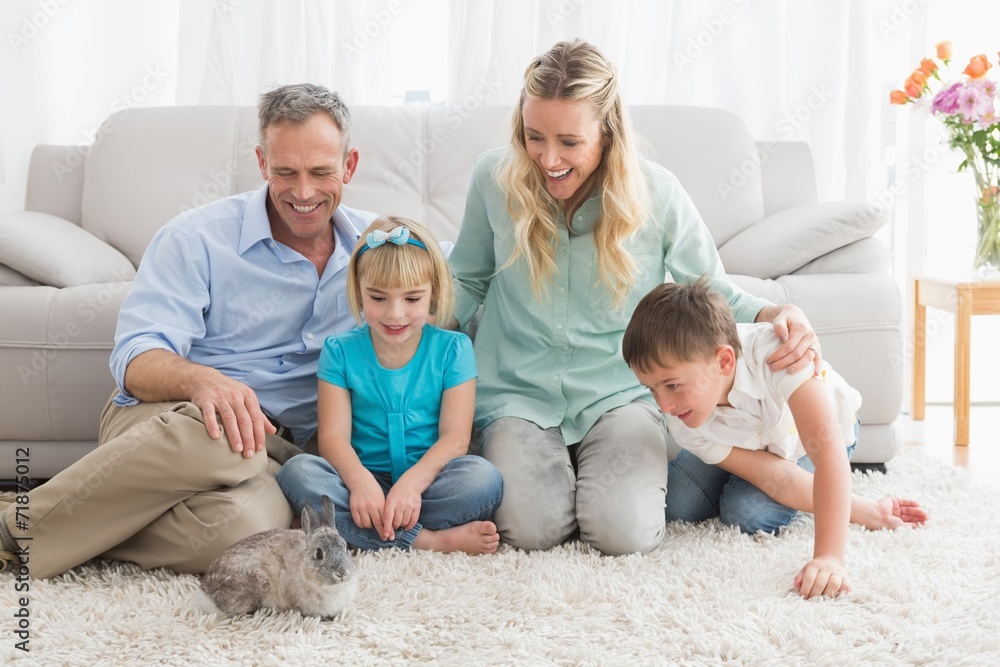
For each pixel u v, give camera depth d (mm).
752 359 1570
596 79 1556
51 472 2047
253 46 2799
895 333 2055
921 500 1829
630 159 1637
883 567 1418
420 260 1617
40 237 2104
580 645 1196
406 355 1693
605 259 1665
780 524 1646
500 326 1835
